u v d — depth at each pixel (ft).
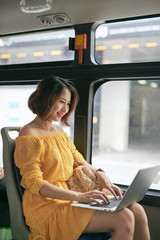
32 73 9.42
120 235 5.57
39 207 6.15
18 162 6.19
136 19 8.14
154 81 8.45
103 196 5.84
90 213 5.85
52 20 8.48
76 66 8.77
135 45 8.29
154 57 8.09
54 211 6.04
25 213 6.29
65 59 9.16
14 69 9.70
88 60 8.63
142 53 8.22
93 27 8.55
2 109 10.17
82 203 6.06
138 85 8.63
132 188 5.47
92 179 6.83
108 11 7.79
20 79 9.62
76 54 8.79
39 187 5.85
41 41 9.47
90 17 8.17
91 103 8.91
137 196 6.15
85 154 8.86
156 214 7.97
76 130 8.93
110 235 6.19
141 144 8.79
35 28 9.02
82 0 7.52
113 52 8.56
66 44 9.11
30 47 9.66
